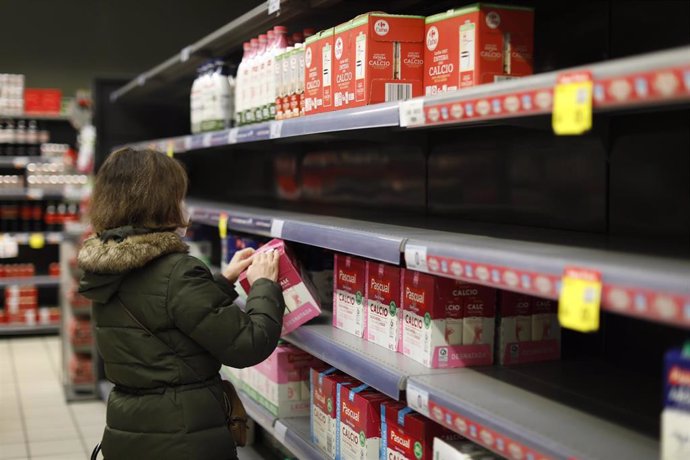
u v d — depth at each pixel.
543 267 1.52
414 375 2.08
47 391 6.08
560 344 2.28
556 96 1.45
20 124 8.56
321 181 4.18
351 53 2.43
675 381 1.30
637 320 2.16
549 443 1.55
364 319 2.58
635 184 2.13
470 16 2.12
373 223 2.70
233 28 3.47
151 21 8.81
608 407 1.81
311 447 2.80
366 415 2.38
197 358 2.25
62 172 8.55
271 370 3.23
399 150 3.34
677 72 1.20
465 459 1.86
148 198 2.27
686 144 1.98
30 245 8.84
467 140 2.85
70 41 8.74
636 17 2.14
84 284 2.26
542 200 2.48
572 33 2.36
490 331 2.20
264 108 3.33
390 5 2.95
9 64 8.66
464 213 2.89
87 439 4.93
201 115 4.07
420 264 1.95
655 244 1.91
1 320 8.23
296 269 2.77
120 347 2.25
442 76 2.26
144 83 5.16
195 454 2.22
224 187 5.82
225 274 2.65
